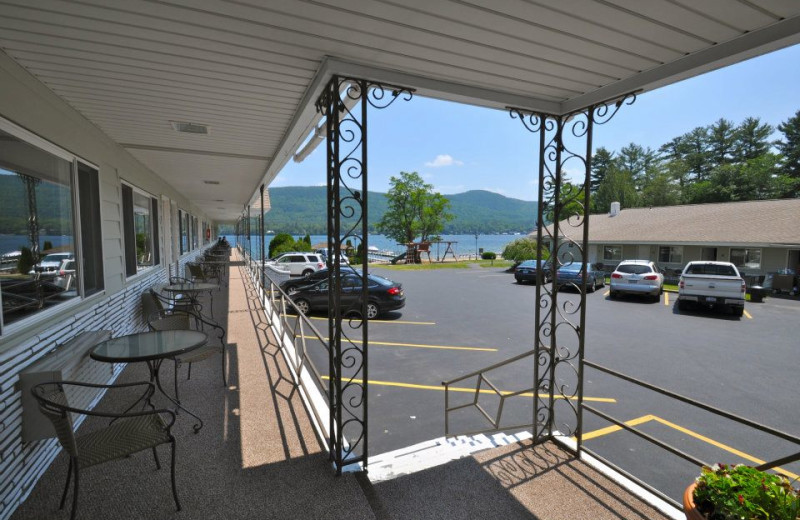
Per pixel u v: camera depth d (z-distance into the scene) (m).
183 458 2.95
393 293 10.86
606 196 48.69
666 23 2.08
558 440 3.44
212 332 6.61
